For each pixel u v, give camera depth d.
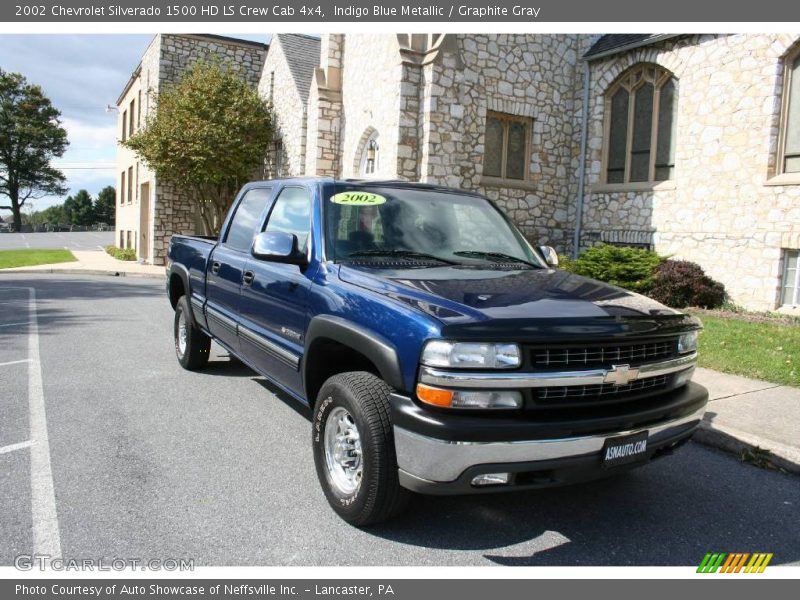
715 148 11.90
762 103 11.07
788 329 9.13
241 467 4.27
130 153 28.23
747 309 11.33
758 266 11.18
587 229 14.87
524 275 4.01
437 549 3.31
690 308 11.41
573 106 15.30
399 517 3.65
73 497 3.74
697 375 6.84
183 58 22.91
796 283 10.85
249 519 3.54
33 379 6.42
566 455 2.99
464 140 13.93
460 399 2.93
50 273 20.22
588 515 3.77
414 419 2.98
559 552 3.32
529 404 3.02
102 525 3.42
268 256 3.98
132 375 6.68
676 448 3.58
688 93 12.39
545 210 15.20
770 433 4.93
